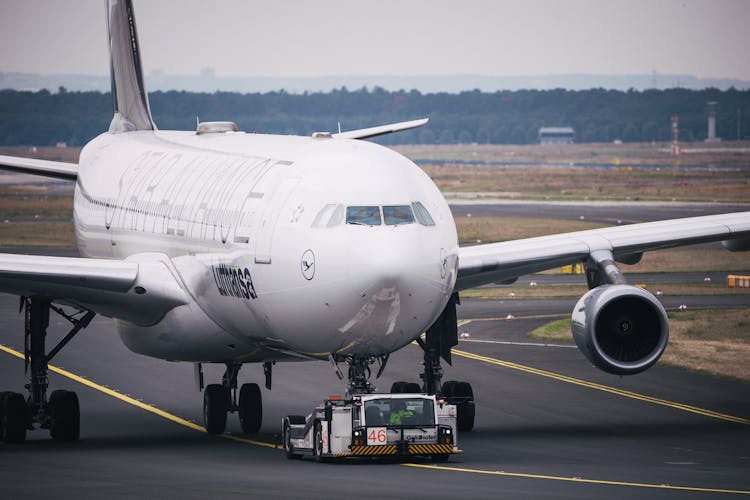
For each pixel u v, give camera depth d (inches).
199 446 4234.7
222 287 4143.7
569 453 3996.1
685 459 3868.1
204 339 4419.3
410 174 3890.3
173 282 4414.4
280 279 3804.1
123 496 3102.9
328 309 3678.6
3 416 4357.8
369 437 3646.7
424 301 3673.7
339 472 3518.7
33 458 3912.4
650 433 4498.0
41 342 4485.7
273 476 3440.0
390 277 3563.0
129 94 6299.2
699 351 6771.7
